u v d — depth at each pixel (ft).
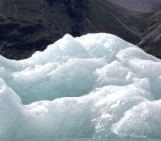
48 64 90.33
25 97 85.71
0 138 65.82
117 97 72.74
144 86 82.38
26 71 91.61
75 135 70.44
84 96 76.18
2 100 68.59
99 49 95.35
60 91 86.17
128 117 68.85
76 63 87.71
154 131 67.82
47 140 68.80
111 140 67.46
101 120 70.13
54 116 71.92
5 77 87.20
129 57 92.07
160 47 525.34
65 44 94.38
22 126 69.97
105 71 86.48
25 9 525.34
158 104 70.49
